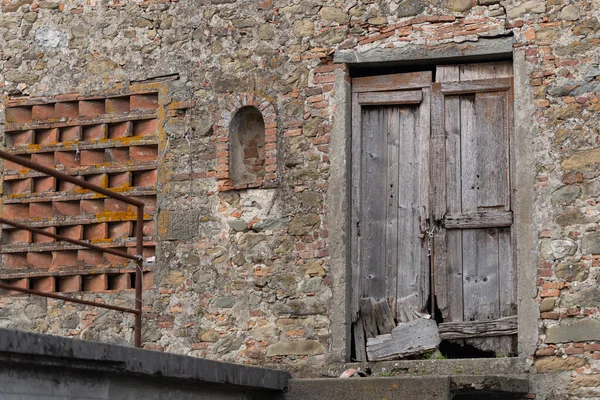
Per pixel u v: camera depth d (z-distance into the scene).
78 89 10.47
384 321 9.42
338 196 9.49
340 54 9.66
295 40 9.84
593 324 8.59
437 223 9.41
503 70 9.42
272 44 9.91
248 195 9.79
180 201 9.98
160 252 9.95
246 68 9.95
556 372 8.62
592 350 8.55
